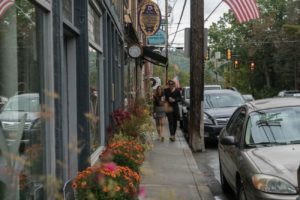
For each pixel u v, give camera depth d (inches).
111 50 544.1
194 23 589.6
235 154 297.7
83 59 327.3
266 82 3127.5
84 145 307.4
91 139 360.5
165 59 1090.7
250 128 302.0
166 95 670.5
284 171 244.1
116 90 628.1
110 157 257.8
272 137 293.1
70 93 320.8
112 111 531.2
